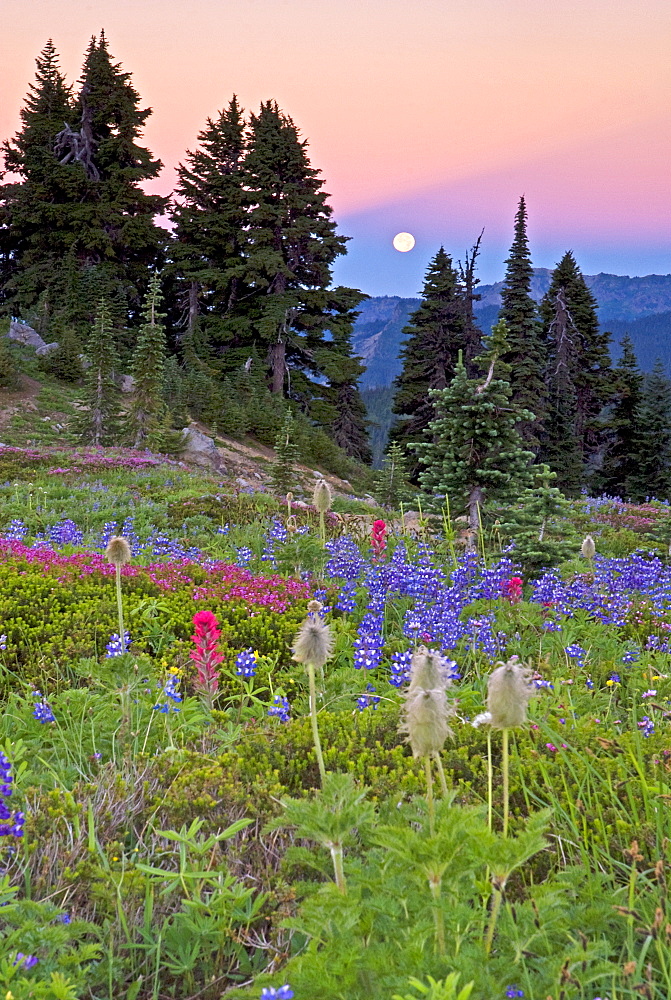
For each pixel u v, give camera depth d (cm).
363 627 787
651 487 5816
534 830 286
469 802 441
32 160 5912
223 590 994
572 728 536
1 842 368
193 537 1627
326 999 254
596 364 6675
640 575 1019
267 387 5422
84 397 3478
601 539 1891
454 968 256
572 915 317
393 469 2800
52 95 6097
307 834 287
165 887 371
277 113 6003
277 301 5622
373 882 296
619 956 315
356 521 1603
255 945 347
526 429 5166
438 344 5812
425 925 271
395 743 539
